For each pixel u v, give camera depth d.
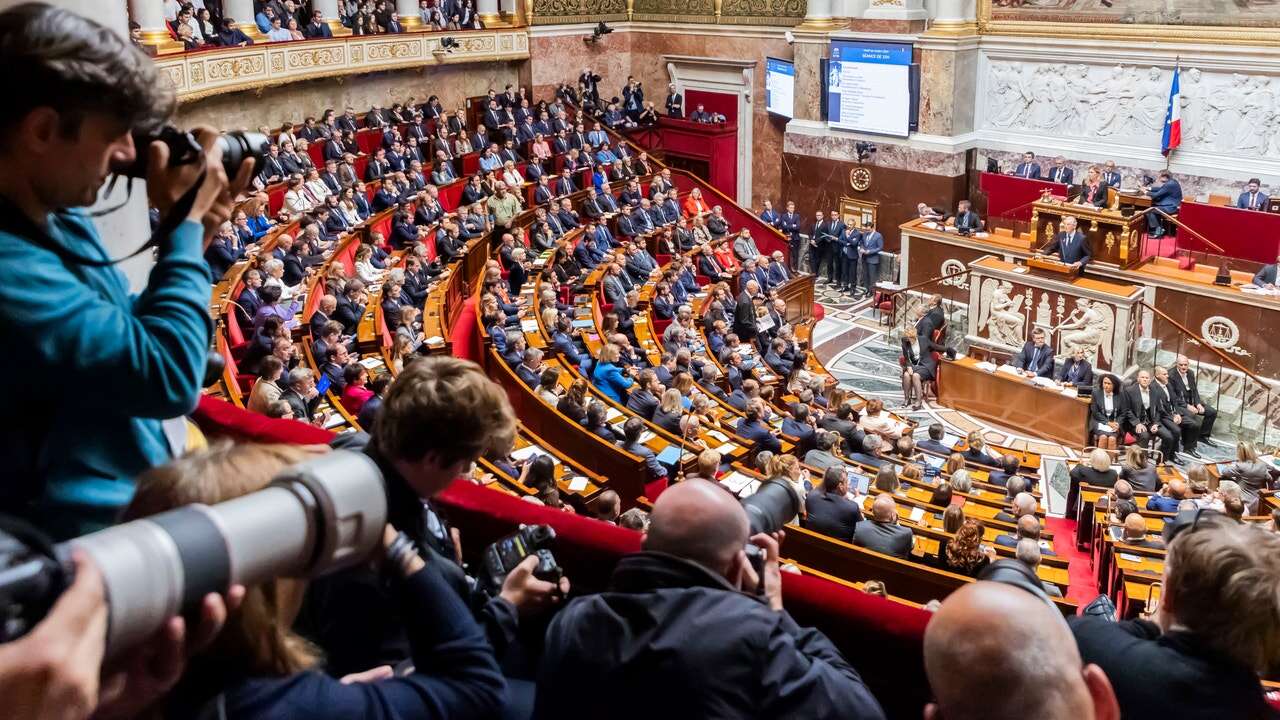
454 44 27.73
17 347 1.74
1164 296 20.02
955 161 25.50
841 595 3.26
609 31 30.80
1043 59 24.22
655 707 2.21
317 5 25.30
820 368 21.03
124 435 2.00
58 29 1.70
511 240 21.05
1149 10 22.38
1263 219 20.08
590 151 27.77
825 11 26.94
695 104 31.14
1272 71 21.06
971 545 9.59
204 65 20.97
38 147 1.75
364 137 25.47
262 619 1.68
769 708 2.19
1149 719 2.65
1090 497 13.77
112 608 1.27
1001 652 1.82
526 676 3.34
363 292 16.11
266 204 19.19
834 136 27.56
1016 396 19.25
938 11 24.98
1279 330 18.94
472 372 2.42
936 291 23.70
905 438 14.92
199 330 1.91
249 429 4.28
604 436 12.16
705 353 18.12
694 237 24.89
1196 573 2.63
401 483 2.40
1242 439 18.92
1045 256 20.72
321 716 1.78
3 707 1.09
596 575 3.52
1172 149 22.72
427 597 2.08
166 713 1.64
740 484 11.39
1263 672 2.72
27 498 1.90
